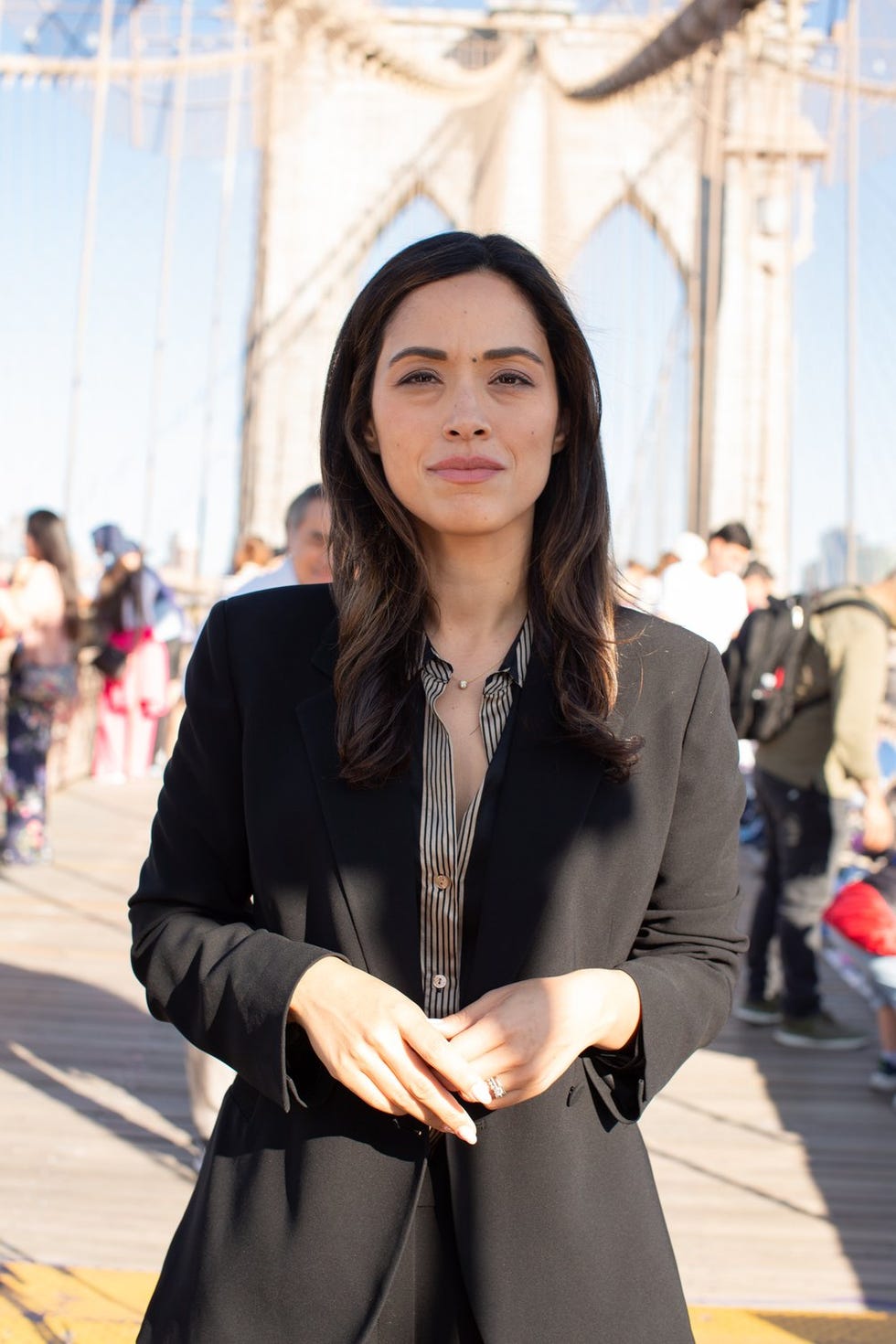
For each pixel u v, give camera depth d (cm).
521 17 2270
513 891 95
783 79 1495
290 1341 91
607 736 96
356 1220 92
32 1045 359
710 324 1714
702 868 103
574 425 104
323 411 107
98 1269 232
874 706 356
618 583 110
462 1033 87
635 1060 94
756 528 2086
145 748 843
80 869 593
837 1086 355
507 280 100
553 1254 92
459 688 102
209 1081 267
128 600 779
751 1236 260
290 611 107
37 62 1617
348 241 2295
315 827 98
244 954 94
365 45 1892
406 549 103
